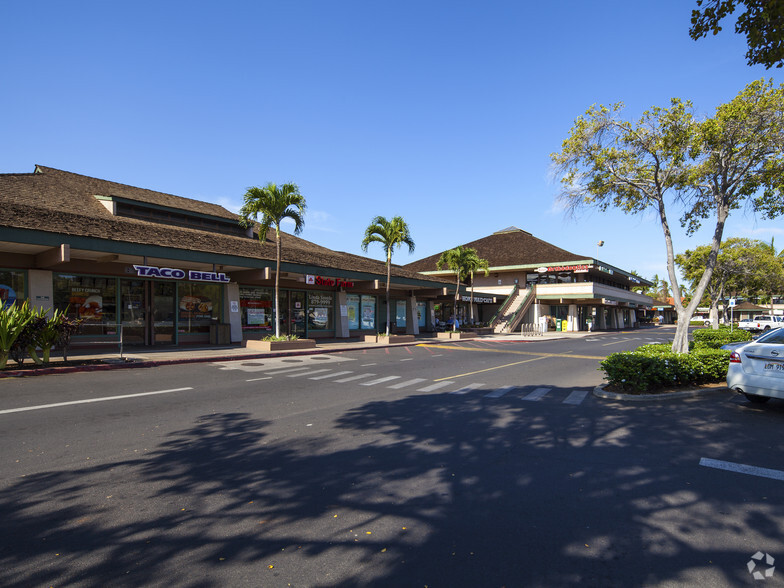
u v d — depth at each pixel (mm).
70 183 21438
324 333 27219
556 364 16047
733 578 3047
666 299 112000
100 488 4535
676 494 4453
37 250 14961
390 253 25031
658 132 12461
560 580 3021
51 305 16188
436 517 3951
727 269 34062
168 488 4551
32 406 8125
